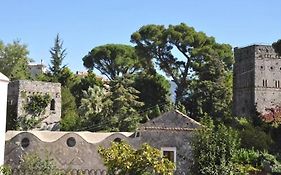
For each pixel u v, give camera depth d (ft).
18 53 318.24
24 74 320.91
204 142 136.98
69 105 283.59
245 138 214.28
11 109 235.20
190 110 279.90
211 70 284.61
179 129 149.79
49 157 140.77
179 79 317.42
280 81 333.21
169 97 309.42
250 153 179.42
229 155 136.77
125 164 105.60
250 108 329.52
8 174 123.03
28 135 148.05
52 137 151.12
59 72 338.13
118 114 238.27
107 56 324.19
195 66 302.66
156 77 309.22
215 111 273.54
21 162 139.54
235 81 346.13
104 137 151.53
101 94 257.96
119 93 244.42
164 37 316.19
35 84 240.32
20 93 235.20
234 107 343.87
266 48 333.01
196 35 315.37
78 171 147.64
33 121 236.22
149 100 304.50
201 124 146.51
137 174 106.11
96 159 148.36
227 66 333.01
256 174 165.99
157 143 149.07
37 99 239.09
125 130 234.79
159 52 319.27
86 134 152.76
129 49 327.88
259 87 328.49
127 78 254.06
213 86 277.23
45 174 128.47
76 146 148.87
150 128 149.79
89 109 249.14
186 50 316.60
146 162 106.01
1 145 135.64
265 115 289.12
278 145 231.09
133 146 148.66
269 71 331.77
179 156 148.77
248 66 335.26
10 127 233.14
